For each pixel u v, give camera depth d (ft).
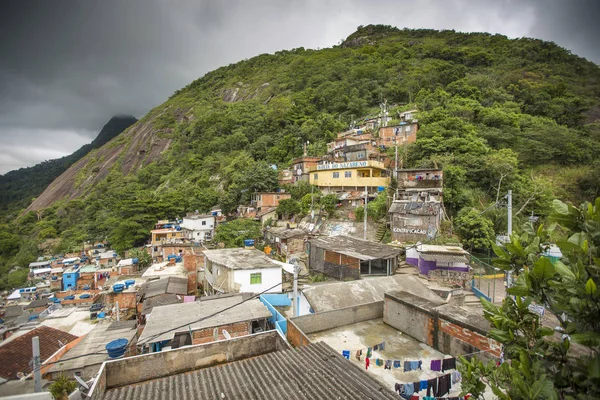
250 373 21.45
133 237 148.36
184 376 21.94
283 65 382.83
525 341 12.32
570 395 10.74
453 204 90.99
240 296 47.96
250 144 206.69
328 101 209.67
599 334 9.43
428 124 128.47
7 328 67.41
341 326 31.73
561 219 12.01
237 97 347.36
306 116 203.62
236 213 147.23
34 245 191.31
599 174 97.66
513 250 13.12
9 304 112.68
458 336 24.58
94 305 71.31
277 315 40.68
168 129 337.72
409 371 23.45
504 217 81.76
